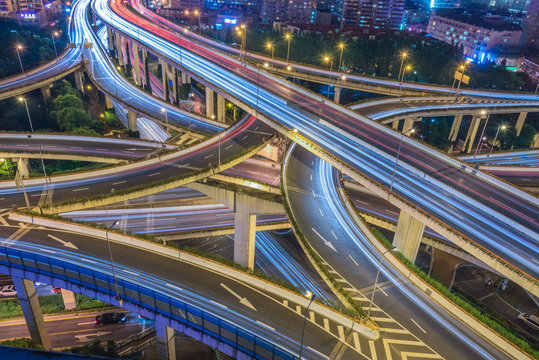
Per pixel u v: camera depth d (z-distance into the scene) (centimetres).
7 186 6944
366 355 4047
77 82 15212
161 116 11500
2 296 6700
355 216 6306
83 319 6309
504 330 4338
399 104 10994
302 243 5528
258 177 8556
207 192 7125
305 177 7425
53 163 10969
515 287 7381
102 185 6938
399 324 4478
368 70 17812
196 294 4719
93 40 18825
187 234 7338
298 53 18075
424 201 5734
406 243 6038
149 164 7575
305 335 4234
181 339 5953
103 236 5772
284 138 9275
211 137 8538
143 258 5334
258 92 9256
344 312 4547
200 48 14000
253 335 3959
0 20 17112
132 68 18925
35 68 14312
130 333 6072
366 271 5266
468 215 5497
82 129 11344
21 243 5494
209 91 11444
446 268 7631
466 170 6862
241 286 4903
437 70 17312
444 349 4184
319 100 9531
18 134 9219
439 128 14100
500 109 11369
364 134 7856
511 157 10238
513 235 5147
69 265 4888
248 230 7012
